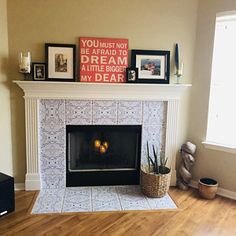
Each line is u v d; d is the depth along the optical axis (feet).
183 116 10.25
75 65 9.31
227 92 9.61
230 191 9.57
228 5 9.01
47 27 9.05
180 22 9.63
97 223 7.60
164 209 8.52
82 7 9.10
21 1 8.80
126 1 9.28
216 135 10.00
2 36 8.66
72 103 9.50
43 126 9.51
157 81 9.73
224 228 7.53
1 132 8.89
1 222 7.53
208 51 9.58
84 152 10.52
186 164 10.04
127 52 9.52
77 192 9.61
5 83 8.98
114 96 9.52
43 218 7.79
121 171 10.31
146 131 10.10
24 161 9.71
